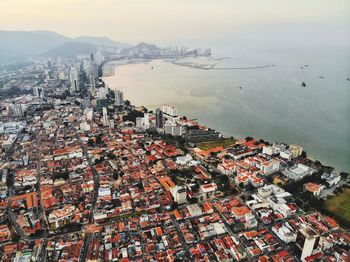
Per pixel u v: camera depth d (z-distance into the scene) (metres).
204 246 130.00
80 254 127.88
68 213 151.62
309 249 119.19
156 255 125.06
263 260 120.44
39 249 130.12
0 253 129.62
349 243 131.12
